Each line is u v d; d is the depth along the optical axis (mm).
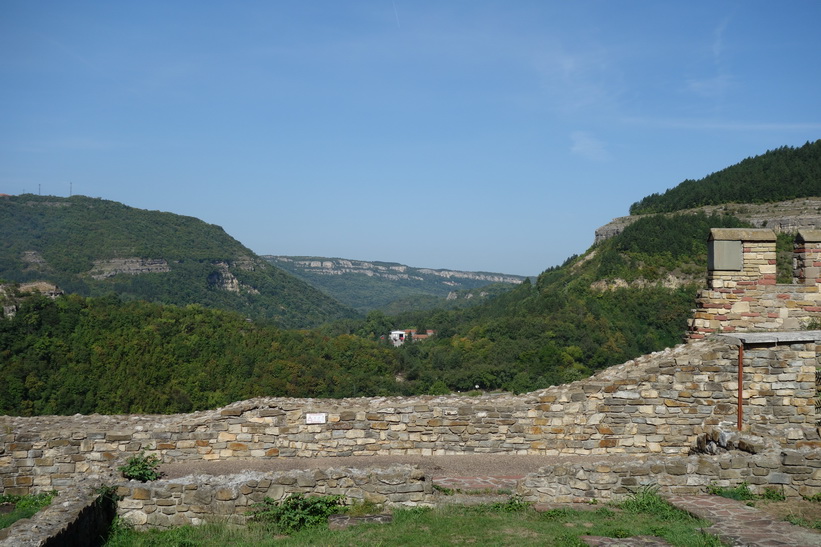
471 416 12953
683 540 7961
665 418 12594
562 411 12789
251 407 13141
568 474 10250
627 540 8141
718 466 10172
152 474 10812
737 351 12500
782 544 7668
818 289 13312
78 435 12734
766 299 13312
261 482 9930
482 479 11477
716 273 13367
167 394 46312
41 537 7695
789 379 12406
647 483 10172
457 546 8297
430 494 10188
